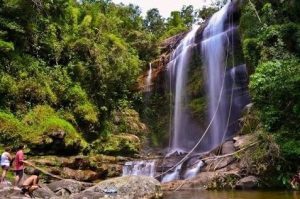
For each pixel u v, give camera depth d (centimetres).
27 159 1847
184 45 2945
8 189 1203
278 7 2081
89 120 2312
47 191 1298
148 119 2900
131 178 1425
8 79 2064
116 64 2641
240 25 2266
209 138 2475
